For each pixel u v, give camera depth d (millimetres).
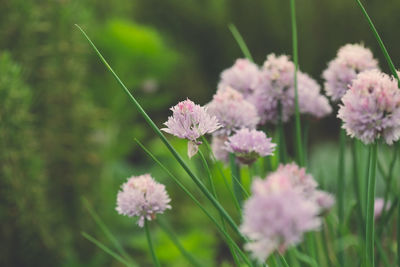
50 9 1129
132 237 1228
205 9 2148
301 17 1985
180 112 426
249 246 318
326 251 551
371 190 425
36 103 1101
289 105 555
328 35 1965
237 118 503
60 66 1149
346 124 411
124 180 1537
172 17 2213
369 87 405
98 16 1827
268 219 307
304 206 308
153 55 1676
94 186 1201
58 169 1138
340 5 1945
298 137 530
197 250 948
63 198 1135
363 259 467
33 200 924
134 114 1786
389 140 404
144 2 2221
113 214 1258
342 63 535
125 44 1620
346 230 557
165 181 1526
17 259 918
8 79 875
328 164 1031
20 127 901
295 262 519
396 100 396
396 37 1892
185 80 2154
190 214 1262
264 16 2043
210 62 2176
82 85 1257
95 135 1277
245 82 589
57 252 999
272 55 555
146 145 2027
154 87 1756
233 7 2098
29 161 920
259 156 431
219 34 2127
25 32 1064
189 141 434
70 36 1158
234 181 509
